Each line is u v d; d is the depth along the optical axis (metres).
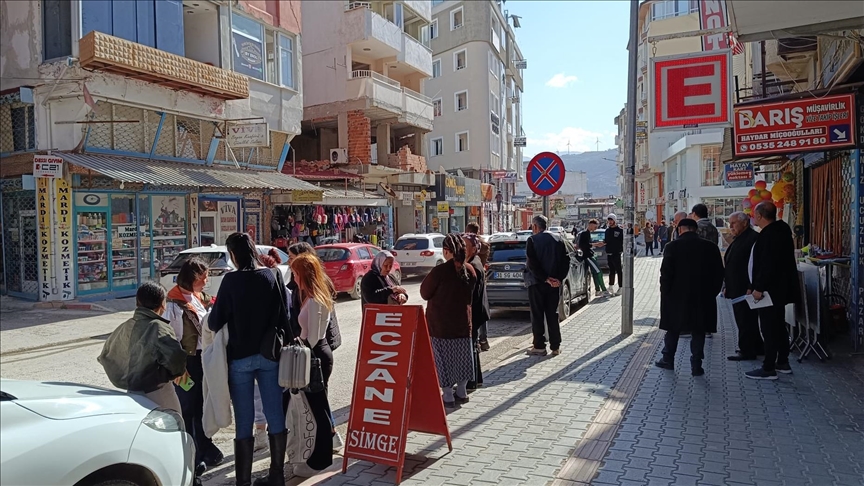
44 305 14.67
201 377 5.01
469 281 6.23
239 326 4.33
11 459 2.66
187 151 18.19
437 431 4.96
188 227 18.41
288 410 4.83
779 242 6.82
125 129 16.27
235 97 18.56
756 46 14.52
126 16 15.82
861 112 7.52
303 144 30.70
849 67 7.48
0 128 16.11
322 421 4.79
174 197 18.03
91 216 15.77
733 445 4.94
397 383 4.68
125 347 4.24
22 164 15.21
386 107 27.94
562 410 5.99
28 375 8.57
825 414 5.63
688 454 4.77
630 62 10.12
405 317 4.79
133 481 3.25
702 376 7.06
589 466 4.59
